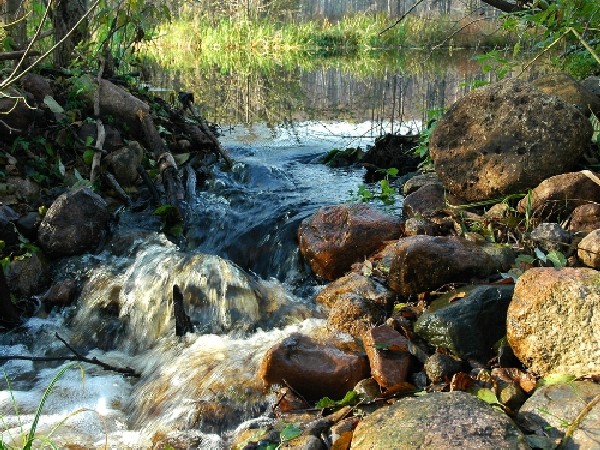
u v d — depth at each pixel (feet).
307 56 77.15
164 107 23.52
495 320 11.05
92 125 19.95
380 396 10.43
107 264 16.35
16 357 12.53
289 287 15.40
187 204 18.98
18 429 11.36
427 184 16.62
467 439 8.18
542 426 8.72
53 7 22.16
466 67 55.52
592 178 13.70
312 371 10.92
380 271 13.93
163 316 14.46
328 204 18.25
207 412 10.98
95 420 11.71
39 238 16.53
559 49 26.04
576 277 9.71
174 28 86.63
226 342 13.25
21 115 18.38
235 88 45.06
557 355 9.71
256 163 22.65
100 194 18.80
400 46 86.53
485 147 15.20
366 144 27.30
